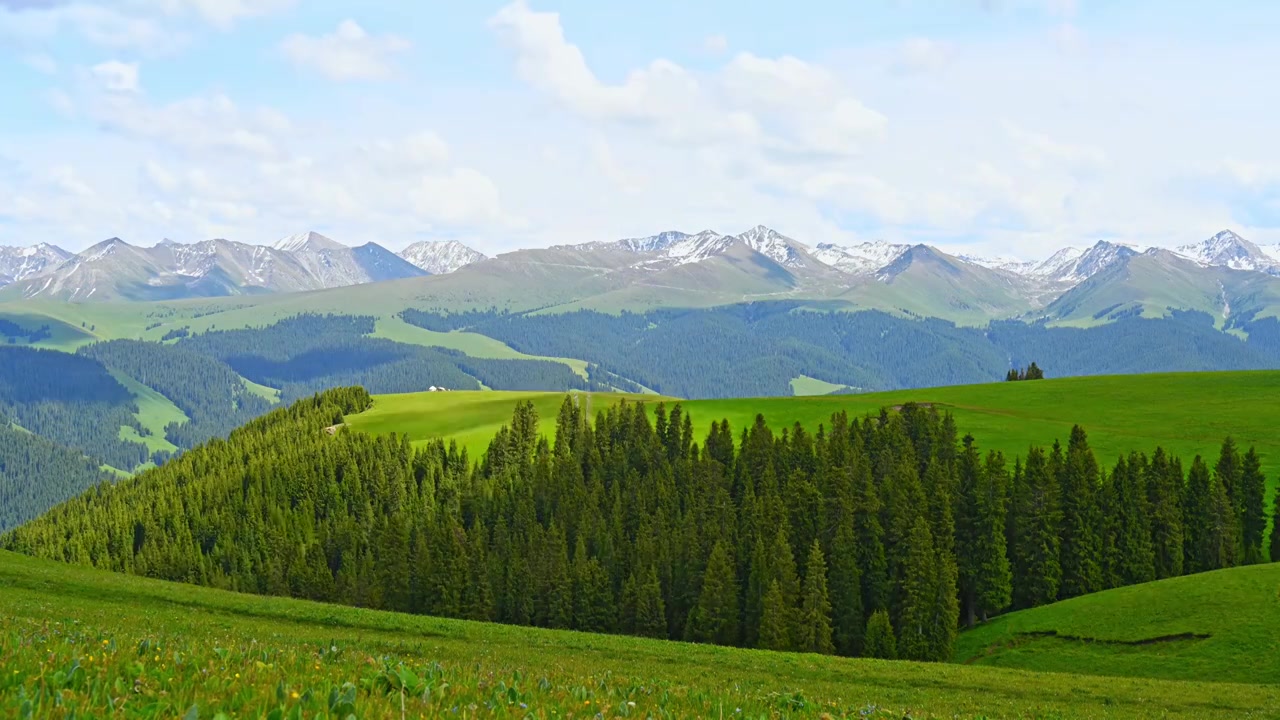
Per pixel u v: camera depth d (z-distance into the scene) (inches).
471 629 2770.7
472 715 439.2
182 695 420.8
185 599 2874.0
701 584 4222.4
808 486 4468.5
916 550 3595.0
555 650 2468.0
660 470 5556.1
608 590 4247.0
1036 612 3624.5
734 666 2367.1
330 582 5241.1
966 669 2556.6
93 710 382.9
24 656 491.2
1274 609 3006.9
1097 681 2381.9
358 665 602.9
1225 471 4475.9
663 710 537.0
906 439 5329.7
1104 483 4143.7
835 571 3880.4
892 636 3575.3
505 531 5137.8
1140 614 3248.0
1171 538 4018.2
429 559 4658.0
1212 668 2787.9
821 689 1964.8
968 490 4279.0
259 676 483.8
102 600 2736.2
